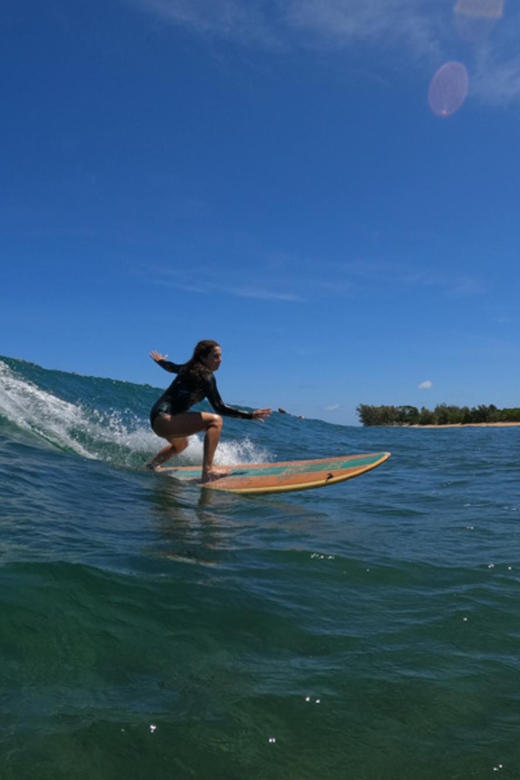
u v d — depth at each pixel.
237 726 1.79
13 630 2.15
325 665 2.23
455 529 4.77
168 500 4.92
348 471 6.12
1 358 11.92
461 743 1.81
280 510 5.17
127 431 8.47
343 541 4.12
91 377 12.92
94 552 3.10
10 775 1.47
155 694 1.92
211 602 2.67
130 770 1.56
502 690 2.14
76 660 2.05
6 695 1.79
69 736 1.64
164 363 6.55
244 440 11.27
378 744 1.78
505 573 3.51
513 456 11.59
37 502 4.02
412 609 2.89
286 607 2.74
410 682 2.15
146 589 2.69
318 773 1.63
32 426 7.18
